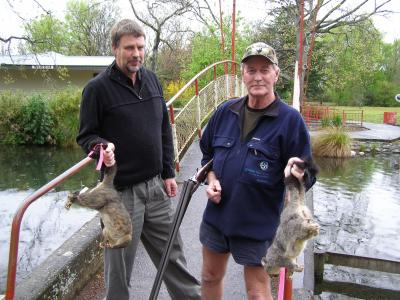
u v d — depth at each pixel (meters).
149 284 4.31
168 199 3.26
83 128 2.82
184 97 18.12
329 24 26.48
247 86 2.64
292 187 2.10
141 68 3.01
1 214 11.49
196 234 5.37
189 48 35.25
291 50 30.53
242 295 4.10
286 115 2.59
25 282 3.76
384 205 13.19
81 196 2.40
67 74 24.44
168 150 3.34
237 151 2.68
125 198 2.97
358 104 53.31
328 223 11.52
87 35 45.38
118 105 2.85
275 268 2.09
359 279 7.83
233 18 17.56
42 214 11.12
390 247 9.84
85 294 4.33
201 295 3.12
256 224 2.64
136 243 3.05
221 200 2.75
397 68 64.31
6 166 17.81
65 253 4.30
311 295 4.51
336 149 19.41
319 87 40.59
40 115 21.67
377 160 19.89
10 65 23.80
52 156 19.91
